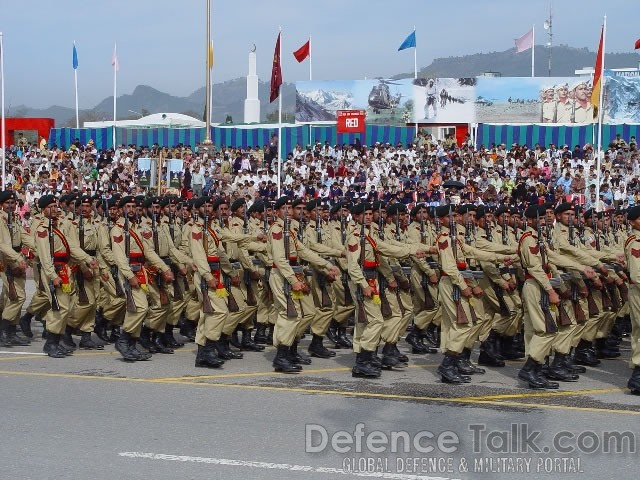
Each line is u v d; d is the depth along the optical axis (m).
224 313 12.28
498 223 12.83
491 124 33.72
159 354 13.48
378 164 30.61
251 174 30.11
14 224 14.05
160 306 13.30
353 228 11.80
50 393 10.56
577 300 11.79
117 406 9.91
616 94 34.28
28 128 42.91
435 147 32.19
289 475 7.52
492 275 12.33
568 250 11.83
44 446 8.34
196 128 37.09
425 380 11.53
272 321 13.96
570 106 35.53
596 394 10.71
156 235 13.36
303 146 35.75
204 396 10.43
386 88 37.88
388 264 11.94
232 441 8.51
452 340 11.32
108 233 13.16
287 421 9.27
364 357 11.70
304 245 12.69
